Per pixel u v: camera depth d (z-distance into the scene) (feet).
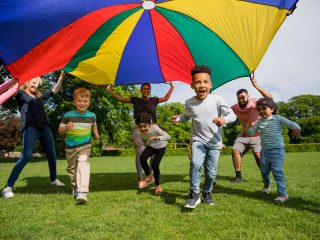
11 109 66.23
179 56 18.80
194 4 15.79
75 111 14.51
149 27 17.69
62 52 15.80
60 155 86.53
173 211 11.35
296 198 13.66
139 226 9.61
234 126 201.87
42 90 70.79
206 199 12.67
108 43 17.47
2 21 13.21
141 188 16.71
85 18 15.20
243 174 23.53
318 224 9.55
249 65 16.60
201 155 12.07
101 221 10.18
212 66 18.01
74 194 14.49
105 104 82.64
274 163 13.56
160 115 165.07
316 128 181.98
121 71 19.33
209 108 12.64
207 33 16.88
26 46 14.21
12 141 98.58
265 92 16.65
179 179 20.74
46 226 9.70
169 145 143.84
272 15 15.08
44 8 13.87
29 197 14.39
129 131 99.91
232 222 9.87
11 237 8.75
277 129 13.73
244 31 15.89
